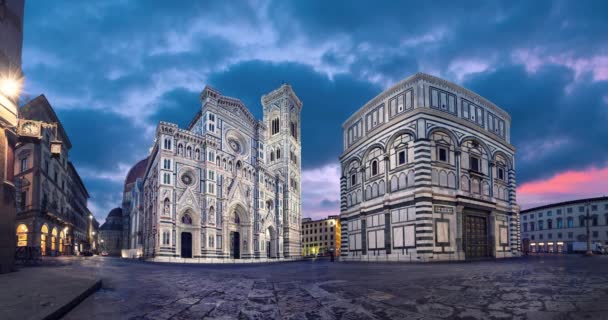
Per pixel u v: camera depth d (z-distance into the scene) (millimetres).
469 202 50531
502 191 59219
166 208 71625
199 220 76688
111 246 160500
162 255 69062
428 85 51781
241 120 96062
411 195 48375
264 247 97625
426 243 45719
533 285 16469
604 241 113188
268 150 123625
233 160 89938
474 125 54594
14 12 23812
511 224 59344
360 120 63250
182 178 76625
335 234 170125
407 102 52844
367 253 56406
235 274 28969
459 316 10477
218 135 86750
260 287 18719
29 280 18531
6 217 23016
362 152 60156
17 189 61594
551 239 129750
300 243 122875
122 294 15914
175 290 17531
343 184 66250
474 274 22938
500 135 60906
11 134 23766
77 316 10906
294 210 119750
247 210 91625
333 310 11922
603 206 115125
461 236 48688
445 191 49094
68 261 49656
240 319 10758
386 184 53250
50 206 68812
